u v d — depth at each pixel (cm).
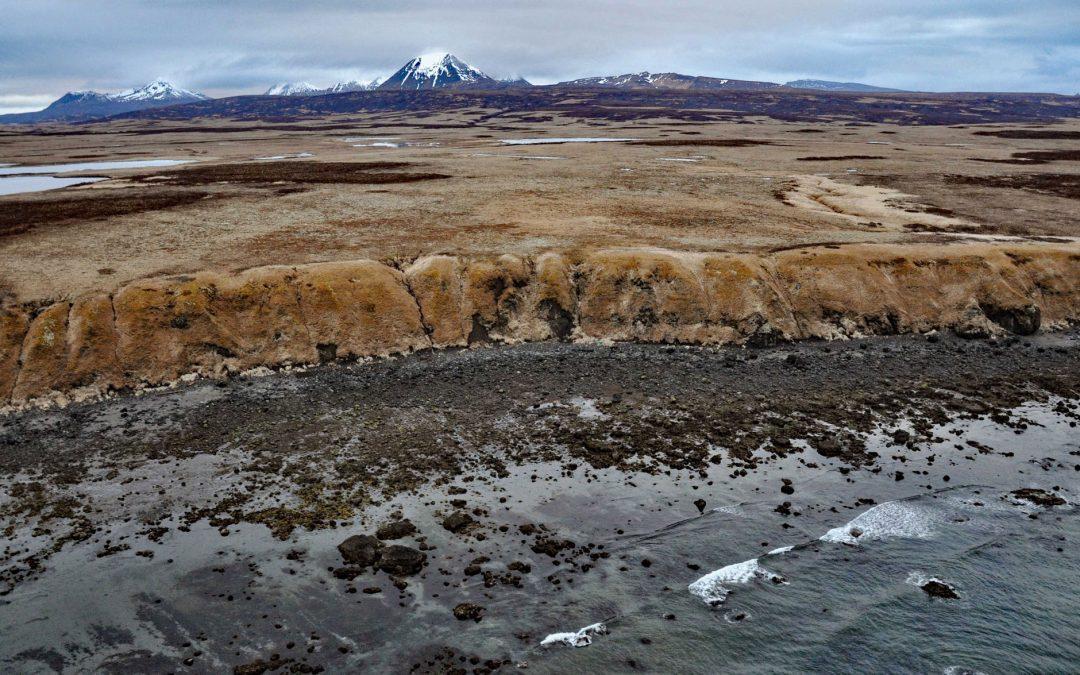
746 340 4000
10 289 3753
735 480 2545
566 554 2134
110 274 4028
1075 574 2067
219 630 1823
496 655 1742
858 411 3130
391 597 1941
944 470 2638
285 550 2134
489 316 4119
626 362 3716
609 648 1769
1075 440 2878
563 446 2792
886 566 2100
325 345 3769
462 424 2984
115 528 2252
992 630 1861
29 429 2941
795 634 1836
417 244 4816
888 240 4928
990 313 4269
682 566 2086
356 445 2797
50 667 1709
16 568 2056
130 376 3372
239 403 3197
